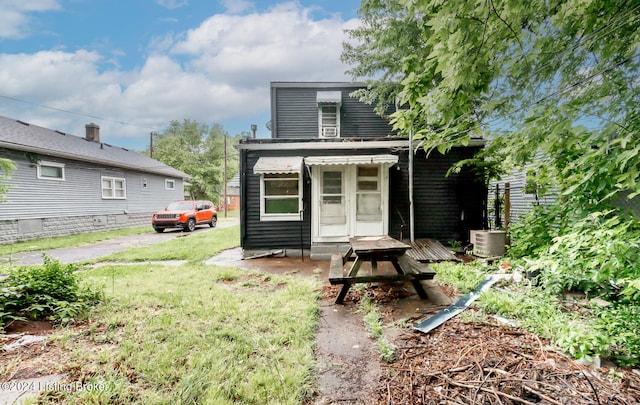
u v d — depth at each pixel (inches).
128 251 315.6
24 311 125.3
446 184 292.8
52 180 438.3
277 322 122.6
